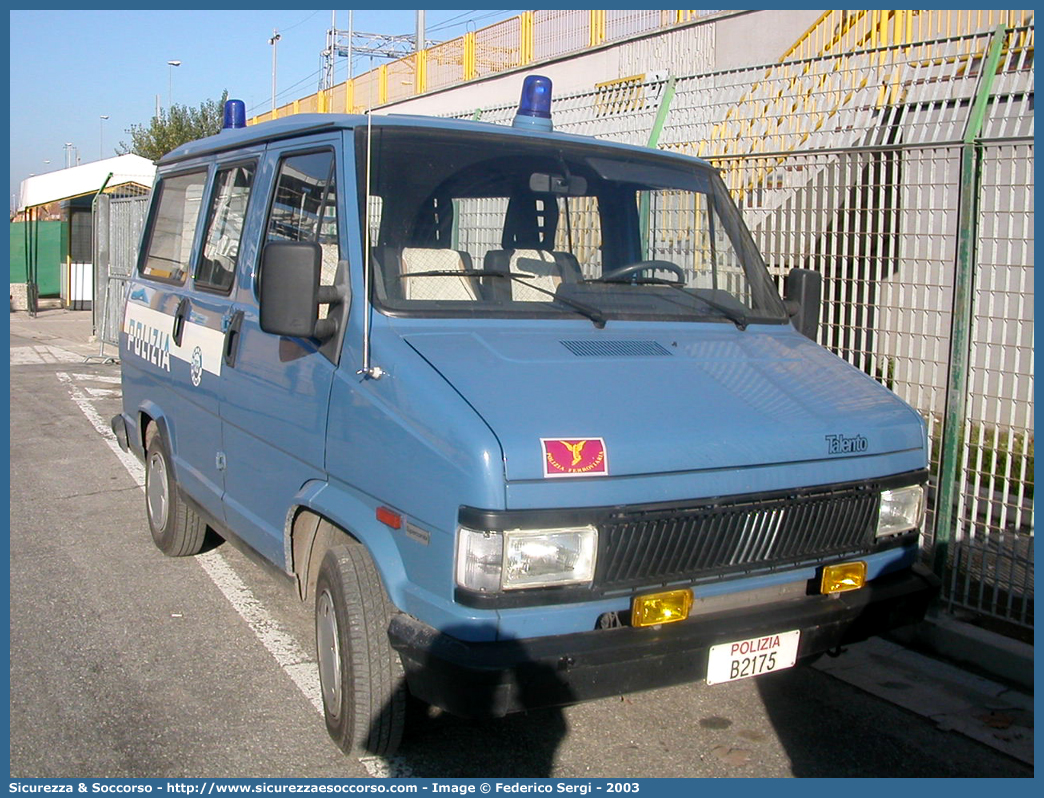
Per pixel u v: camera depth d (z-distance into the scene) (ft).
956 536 17.88
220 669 15.79
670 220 16.14
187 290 18.83
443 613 10.75
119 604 18.40
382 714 12.34
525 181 14.84
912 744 14.30
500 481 10.42
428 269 13.38
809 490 12.19
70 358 54.49
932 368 18.60
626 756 13.65
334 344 13.07
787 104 22.18
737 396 12.62
